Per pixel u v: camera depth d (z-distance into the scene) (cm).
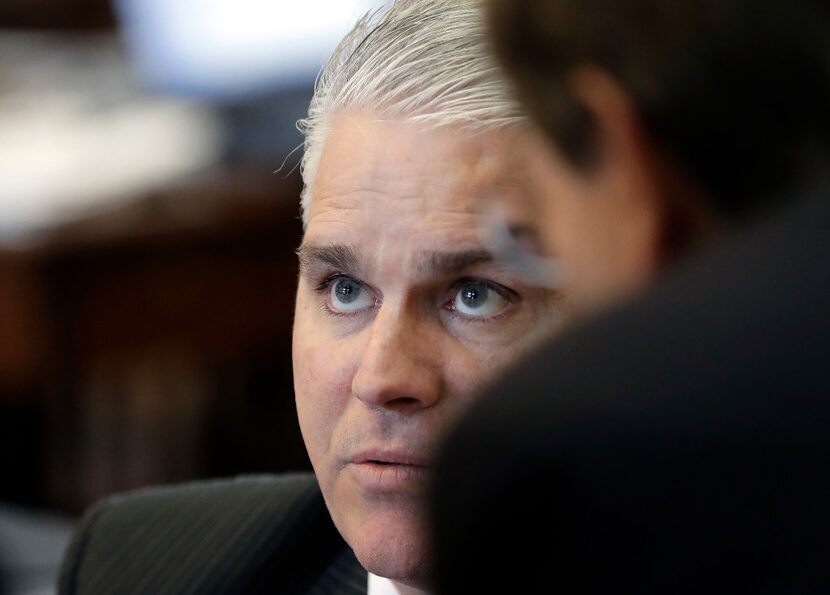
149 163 1276
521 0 224
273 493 463
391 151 343
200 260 1062
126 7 1489
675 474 196
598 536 199
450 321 344
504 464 201
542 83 220
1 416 1248
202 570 451
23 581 793
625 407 199
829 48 205
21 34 1573
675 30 208
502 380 210
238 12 1312
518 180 327
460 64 336
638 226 218
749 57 205
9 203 1168
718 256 210
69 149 1367
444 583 206
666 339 202
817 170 208
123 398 1238
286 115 1270
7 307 1034
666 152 212
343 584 429
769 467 194
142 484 1223
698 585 197
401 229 341
